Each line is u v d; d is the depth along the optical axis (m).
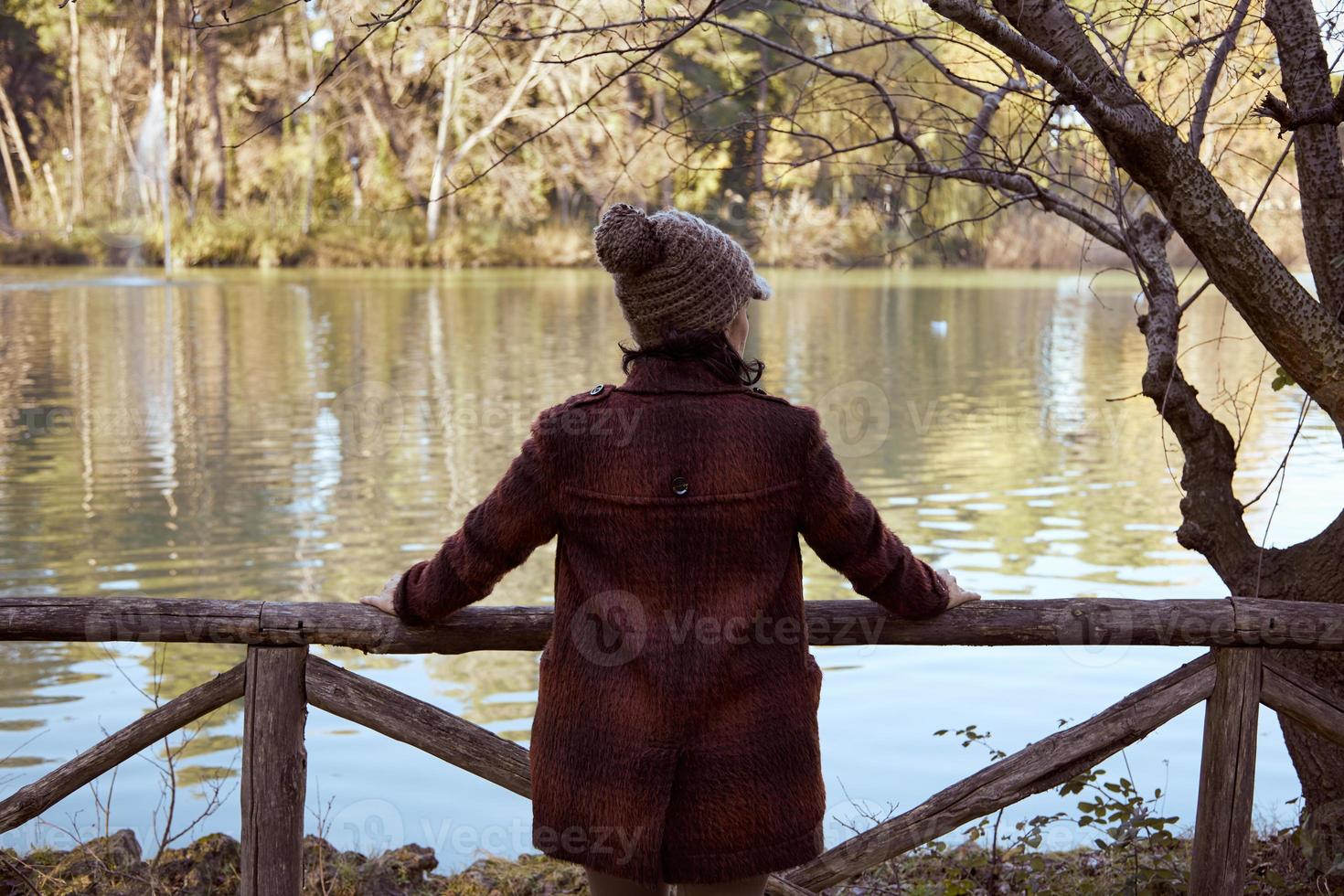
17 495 9.62
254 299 30.08
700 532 1.84
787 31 4.02
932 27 3.84
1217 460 3.19
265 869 2.44
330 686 2.45
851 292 33.97
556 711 1.91
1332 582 3.00
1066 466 10.76
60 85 52.25
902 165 3.98
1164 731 5.04
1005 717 5.16
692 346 1.88
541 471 1.90
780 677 1.89
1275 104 2.71
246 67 43.41
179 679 5.66
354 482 10.14
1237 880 2.52
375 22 3.08
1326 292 2.96
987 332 23.42
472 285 36.03
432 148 34.38
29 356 18.86
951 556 7.80
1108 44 2.96
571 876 3.64
